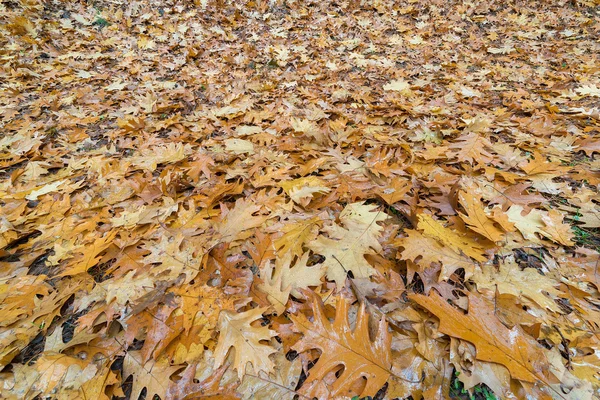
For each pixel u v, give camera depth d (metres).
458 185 0.67
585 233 0.62
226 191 0.72
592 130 0.93
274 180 0.79
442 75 1.46
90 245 0.62
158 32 1.84
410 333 0.46
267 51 1.73
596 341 0.45
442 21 2.04
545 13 2.06
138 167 0.85
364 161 0.84
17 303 0.53
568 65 1.48
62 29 1.72
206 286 0.53
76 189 0.79
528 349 0.42
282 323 0.49
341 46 1.80
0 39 1.52
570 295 0.51
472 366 0.42
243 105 1.20
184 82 1.41
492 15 2.10
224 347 0.46
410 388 0.41
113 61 1.58
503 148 0.83
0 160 0.91
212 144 0.96
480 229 0.57
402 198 0.67
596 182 0.71
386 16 2.15
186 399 0.42
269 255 0.58
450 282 0.53
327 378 0.43
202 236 0.61
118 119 1.10
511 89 1.30
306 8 2.20
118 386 0.44
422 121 1.04
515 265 0.54
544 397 0.39
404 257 0.53
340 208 0.69
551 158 0.82
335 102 1.24
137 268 0.57
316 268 0.54
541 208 0.67
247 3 2.18
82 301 0.54
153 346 0.47
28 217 0.70
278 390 0.43
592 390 0.40
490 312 0.46
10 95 1.23
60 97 1.26
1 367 0.46
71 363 0.46
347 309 0.46
